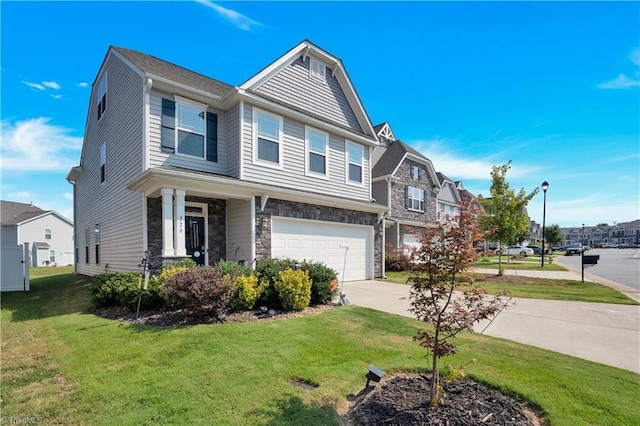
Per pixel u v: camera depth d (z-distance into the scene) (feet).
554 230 190.19
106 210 39.68
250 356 13.94
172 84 28.53
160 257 25.45
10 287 35.76
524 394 10.68
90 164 49.11
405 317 21.15
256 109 32.37
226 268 22.57
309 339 16.30
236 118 31.76
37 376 12.53
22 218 113.80
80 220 55.01
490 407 9.78
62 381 12.07
